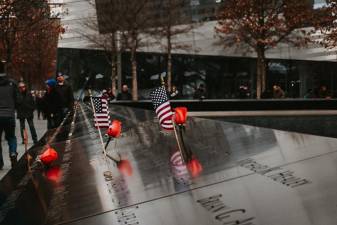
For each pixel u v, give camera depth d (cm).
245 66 4469
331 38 3297
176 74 4581
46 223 382
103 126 781
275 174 373
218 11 4053
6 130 1045
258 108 2114
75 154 721
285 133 571
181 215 326
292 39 4038
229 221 293
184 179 420
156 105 607
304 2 3578
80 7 4809
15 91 1055
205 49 4516
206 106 2216
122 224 337
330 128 1945
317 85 4344
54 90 1612
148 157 575
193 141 625
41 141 1012
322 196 302
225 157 474
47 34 3753
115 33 4131
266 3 3556
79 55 4822
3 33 2358
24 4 2248
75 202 427
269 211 297
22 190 523
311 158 400
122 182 465
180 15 4234
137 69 4644
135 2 3997
